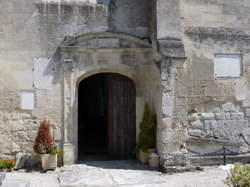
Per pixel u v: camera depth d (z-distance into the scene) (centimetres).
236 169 571
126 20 927
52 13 887
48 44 883
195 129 907
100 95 1537
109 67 908
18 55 870
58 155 871
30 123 872
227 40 942
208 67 926
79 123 1555
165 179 762
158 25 861
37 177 773
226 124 932
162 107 844
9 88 865
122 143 955
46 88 880
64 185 708
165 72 849
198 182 732
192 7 924
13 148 862
